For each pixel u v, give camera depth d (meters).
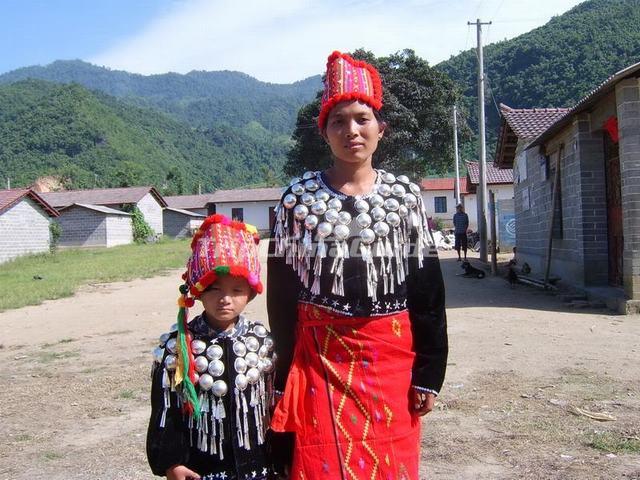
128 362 7.83
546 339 8.23
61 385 6.82
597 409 5.37
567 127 13.08
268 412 2.77
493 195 17.95
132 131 123.75
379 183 2.73
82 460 4.65
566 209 13.42
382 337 2.61
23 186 88.12
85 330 10.40
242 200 55.91
